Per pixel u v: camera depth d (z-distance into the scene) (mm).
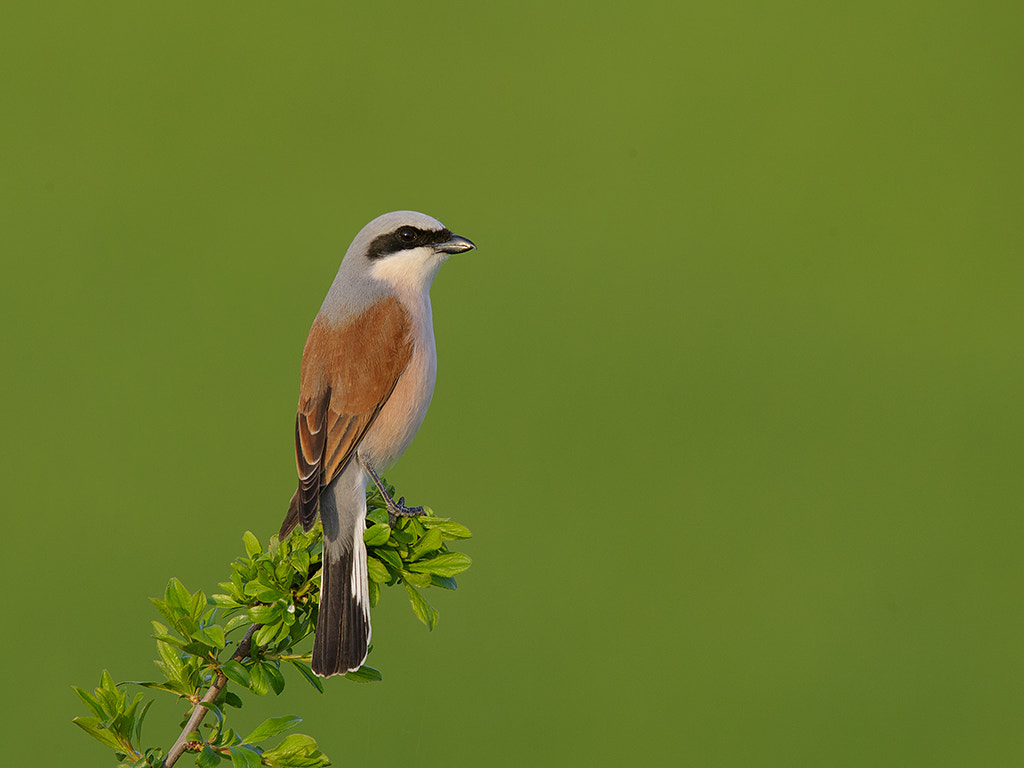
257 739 3941
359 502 5332
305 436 5582
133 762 3873
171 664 3994
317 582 4543
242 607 4285
